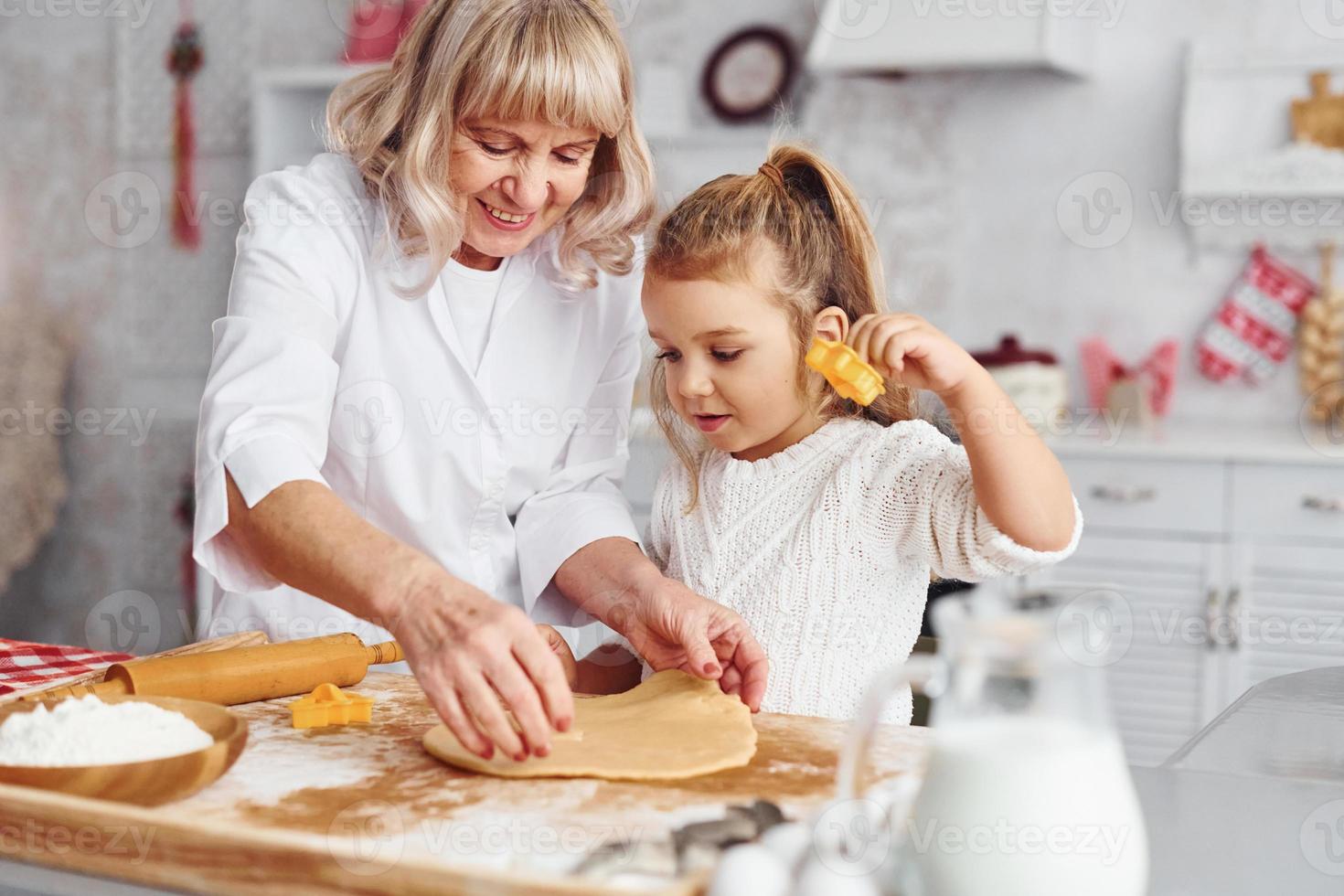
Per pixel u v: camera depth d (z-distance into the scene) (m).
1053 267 3.03
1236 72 2.83
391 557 0.92
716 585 1.27
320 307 1.22
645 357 1.60
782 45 3.13
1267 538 2.44
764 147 3.13
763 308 1.17
